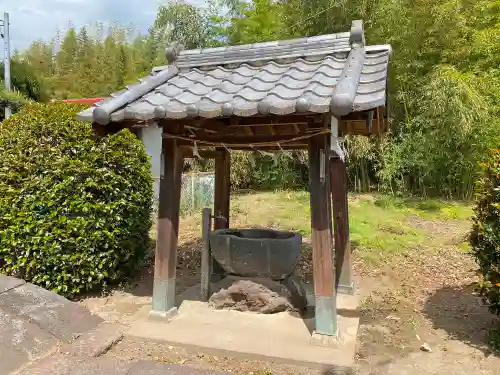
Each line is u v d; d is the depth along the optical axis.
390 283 4.83
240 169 12.88
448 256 5.97
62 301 3.31
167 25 16.47
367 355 2.99
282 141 3.47
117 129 3.45
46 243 3.90
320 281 3.07
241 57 3.81
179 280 4.82
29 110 4.50
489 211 3.16
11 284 3.38
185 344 3.03
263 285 3.66
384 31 10.52
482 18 10.62
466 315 3.77
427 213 9.09
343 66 3.26
